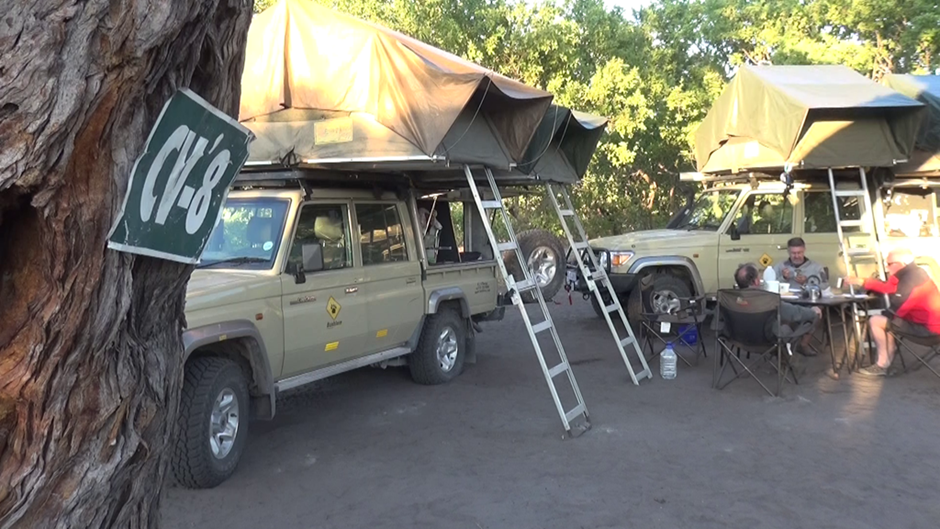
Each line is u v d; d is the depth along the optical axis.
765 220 10.01
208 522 4.57
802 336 8.07
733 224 9.94
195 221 2.18
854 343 8.35
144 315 2.13
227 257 6.03
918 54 17.03
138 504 2.15
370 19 13.62
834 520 4.52
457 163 6.26
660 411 6.82
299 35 6.27
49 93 1.46
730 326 7.46
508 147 6.90
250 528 4.49
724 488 5.02
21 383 1.70
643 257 9.92
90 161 1.68
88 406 1.83
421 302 7.40
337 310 6.26
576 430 6.23
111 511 2.02
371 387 7.77
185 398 4.91
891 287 7.86
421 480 5.22
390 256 7.10
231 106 2.26
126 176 1.77
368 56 6.04
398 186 7.41
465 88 5.84
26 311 1.69
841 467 5.37
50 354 1.71
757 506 4.72
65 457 1.80
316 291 6.07
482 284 8.39
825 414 6.66
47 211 1.61
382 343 7.00
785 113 8.67
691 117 16.44
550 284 11.22
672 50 17.36
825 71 9.84
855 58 16.77
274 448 5.93
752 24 18.17
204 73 2.08
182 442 4.87
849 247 9.68
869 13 16.30
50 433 1.76
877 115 8.90
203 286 5.22
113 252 1.78
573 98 14.54
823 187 9.91
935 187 10.18
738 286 8.23
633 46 16.33
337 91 6.14
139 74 1.67
